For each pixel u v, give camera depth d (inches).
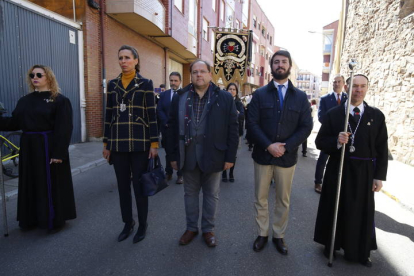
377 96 357.1
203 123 120.2
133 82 122.6
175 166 125.0
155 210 165.0
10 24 256.7
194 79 117.0
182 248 123.8
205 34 783.1
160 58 574.6
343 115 117.4
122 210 130.5
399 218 165.6
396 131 312.2
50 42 303.9
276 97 118.0
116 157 125.1
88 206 167.9
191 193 128.7
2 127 133.0
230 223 149.7
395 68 313.7
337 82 199.0
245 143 448.1
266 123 118.3
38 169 129.8
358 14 420.2
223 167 123.6
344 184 114.0
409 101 288.7
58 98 131.2
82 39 349.7
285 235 138.9
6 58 254.1
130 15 389.4
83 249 121.7
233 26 1031.6
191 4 632.4
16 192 179.9
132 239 130.7
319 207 122.3
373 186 113.7
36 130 130.3
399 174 251.8
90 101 362.9
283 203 122.5
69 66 333.7
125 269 108.3
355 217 112.2
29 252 118.6
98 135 381.4
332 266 113.7
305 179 242.2
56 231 137.0
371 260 119.3
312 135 576.7
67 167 139.2
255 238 134.3
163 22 471.2
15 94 264.7
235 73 457.4
